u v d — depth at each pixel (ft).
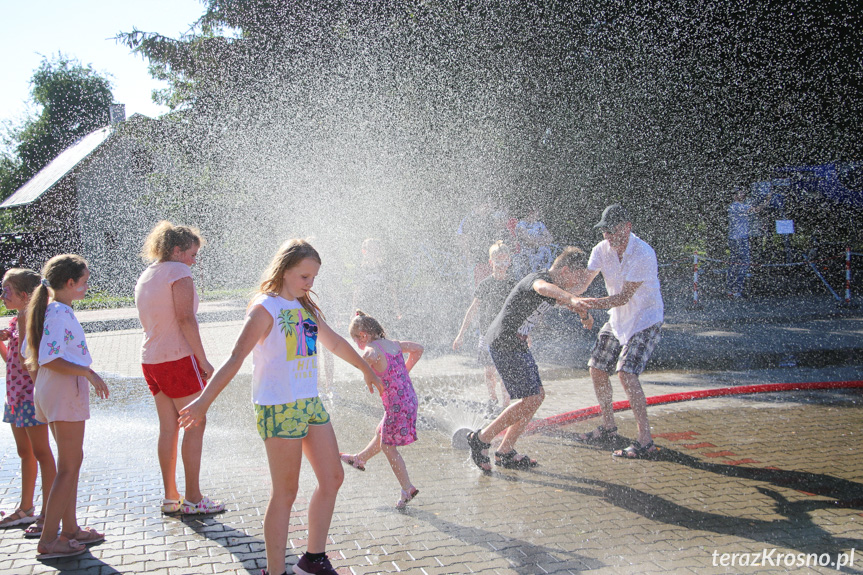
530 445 15.67
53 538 9.93
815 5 44.86
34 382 10.38
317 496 9.26
